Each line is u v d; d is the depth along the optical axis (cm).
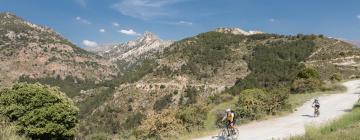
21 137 1216
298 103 3569
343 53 11688
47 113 2906
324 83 5203
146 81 13362
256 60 13400
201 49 15600
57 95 3109
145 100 12006
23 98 2938
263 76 11194
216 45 15988
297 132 1989
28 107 2905
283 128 2189
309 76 5144
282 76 10731
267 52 13950
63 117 3009
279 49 13812
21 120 2820
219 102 4059
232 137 1906
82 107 13250
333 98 3956
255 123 2494
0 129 1148
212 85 12275
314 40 14162
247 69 13125
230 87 11425
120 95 12812
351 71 9094
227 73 13188
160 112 2409
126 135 2681
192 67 13738
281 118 2686
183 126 2295
